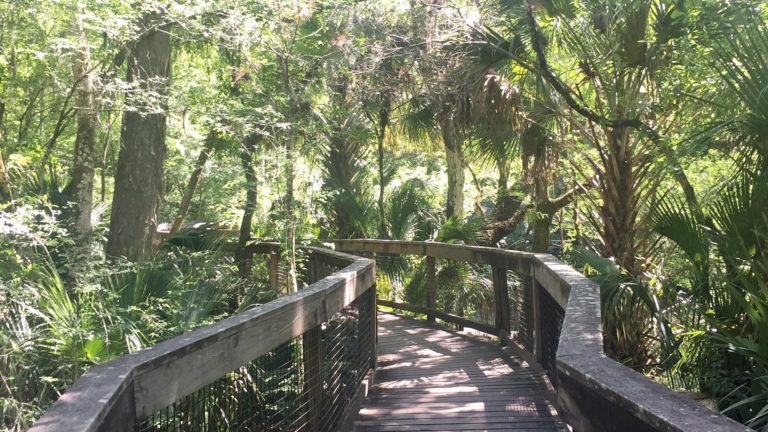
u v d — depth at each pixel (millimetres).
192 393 2484
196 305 6320
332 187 13438
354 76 10414
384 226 14078
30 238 6219
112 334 5367
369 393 5824
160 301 6062
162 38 8172
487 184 19922
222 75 10312
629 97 6797
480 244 14125
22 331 5254
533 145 10086
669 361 5508
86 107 7285
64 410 1629
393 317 10500
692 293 5191
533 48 7883
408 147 16672
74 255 6488
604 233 7031
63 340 5129
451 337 8633
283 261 9891
